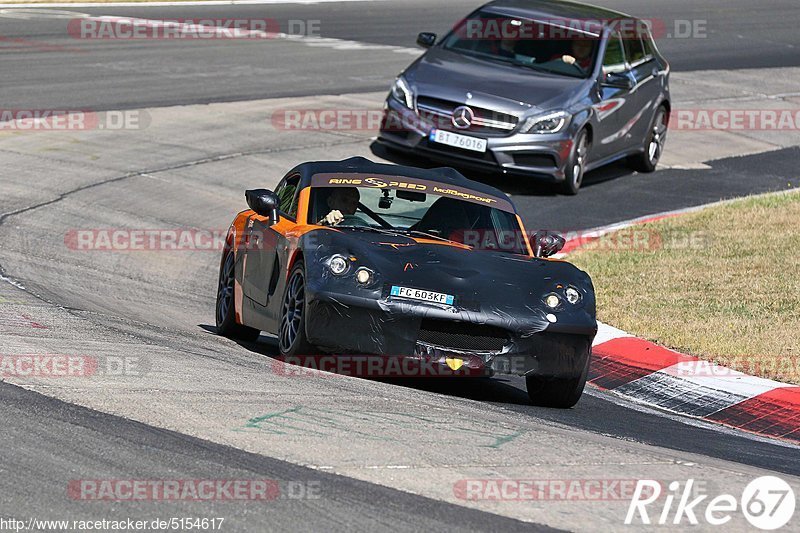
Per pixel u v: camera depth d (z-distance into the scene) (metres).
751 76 93.62
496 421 25.62
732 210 55.75
